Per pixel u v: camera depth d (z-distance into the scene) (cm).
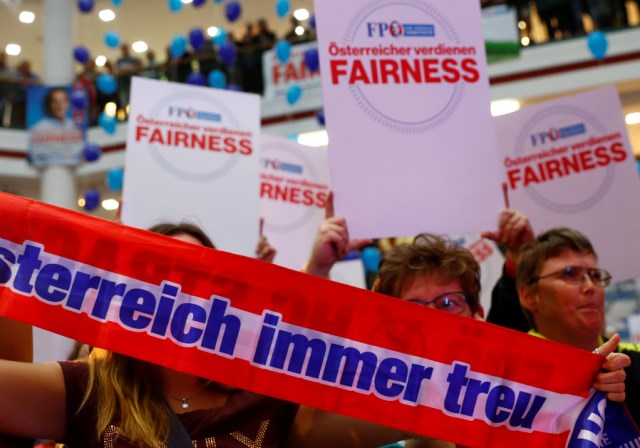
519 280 218
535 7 843
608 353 152
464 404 150
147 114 301
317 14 246
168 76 959
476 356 152
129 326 148
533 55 840
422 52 248
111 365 146
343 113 241
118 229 152
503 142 309
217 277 152
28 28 1243
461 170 243
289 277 153
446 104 246
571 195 297
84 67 1016
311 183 358
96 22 1280
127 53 1045
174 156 300
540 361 152
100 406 139
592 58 825
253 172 306
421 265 174
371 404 149
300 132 885
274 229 350
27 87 987
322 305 152
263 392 148
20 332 150
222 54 569
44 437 138
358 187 238
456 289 174
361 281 430
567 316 204
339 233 234
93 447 136
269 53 907
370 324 152
